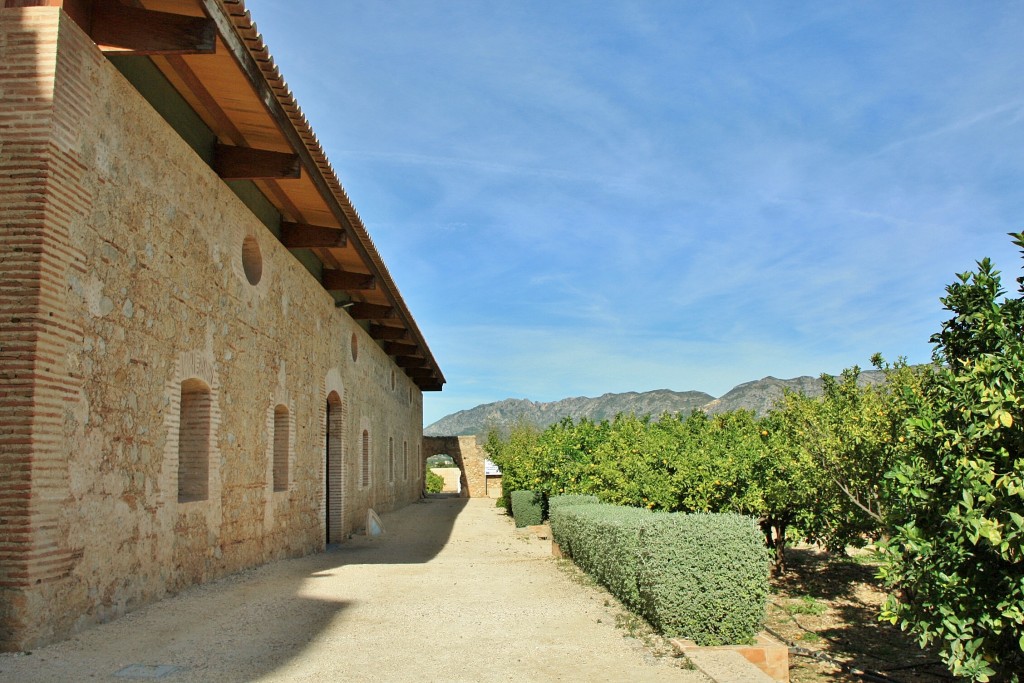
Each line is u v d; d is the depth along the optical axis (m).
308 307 15.00
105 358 7.05
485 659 6.35
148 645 6.35
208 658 6.06
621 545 8.81
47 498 6.07
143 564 7.82
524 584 10.48
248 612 7.93
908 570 5.71
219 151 10.26
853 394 12.04
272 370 12.50
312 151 10.55
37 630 5.93
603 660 6.38
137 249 7.72
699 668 6.15
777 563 15.09
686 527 7.27
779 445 12.18
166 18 7.10
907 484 5.62
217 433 9.97
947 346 6.09
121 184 7.38
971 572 5.35
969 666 5.30
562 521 13.56
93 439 6.82
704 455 12.68
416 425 39.59
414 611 8.39
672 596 7.14
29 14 6.33
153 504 8.06
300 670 5.87
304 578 10.74
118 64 7.50
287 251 13.48
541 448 23.11
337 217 12.87
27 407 5.92
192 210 9.20
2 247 6.05
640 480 13.63
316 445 15.48
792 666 9.07
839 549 12.42
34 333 5.98
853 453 10.75
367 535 19.73
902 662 9.25
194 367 9.20
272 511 12.38
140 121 7.79
